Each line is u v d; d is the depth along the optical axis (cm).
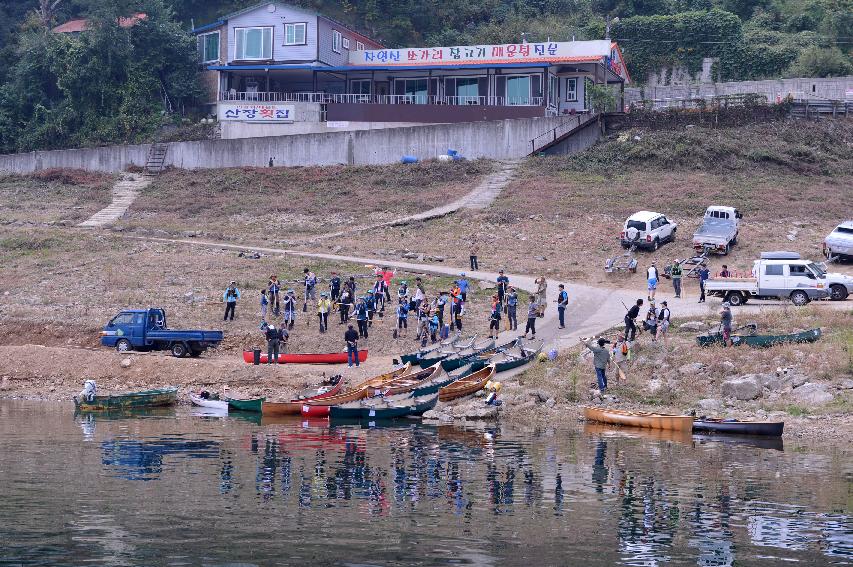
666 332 6744
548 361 6694
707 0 18700
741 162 11894
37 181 13612
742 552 3294
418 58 14212
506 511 3744
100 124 15162
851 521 3638
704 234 9412
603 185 11569
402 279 8988
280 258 9888
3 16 17912
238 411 6225
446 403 6172
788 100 12744
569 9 19138
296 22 14412
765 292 7794
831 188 11319
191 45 15675
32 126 15575
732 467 4516
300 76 14912
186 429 5503
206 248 10462
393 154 13000
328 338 7531
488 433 5403
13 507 3741
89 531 3453
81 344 7762
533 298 7344
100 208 12362
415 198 11712
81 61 15325
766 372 6178
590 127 12875
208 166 13500
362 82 14788
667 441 5188
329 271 9344
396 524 3569
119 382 6981
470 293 8538
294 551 3259
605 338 6975
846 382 5947
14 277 9550
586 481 4219
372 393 6144
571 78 14025
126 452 4788
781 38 17175
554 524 3578
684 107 12875
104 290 8931
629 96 15962
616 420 5622
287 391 6662
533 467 4481
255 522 3578
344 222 11244
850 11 17325
